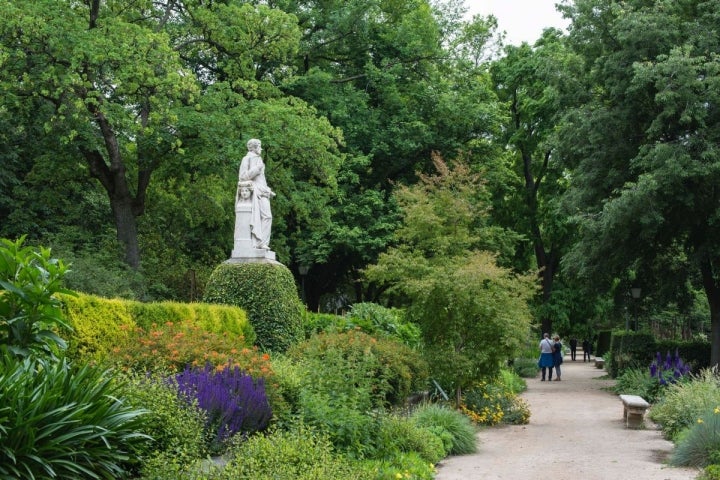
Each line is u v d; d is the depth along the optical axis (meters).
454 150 33.34
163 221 30.53
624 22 24.58
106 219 28.44
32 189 26.00
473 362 17.39
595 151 25.94
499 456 12.86
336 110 30.52
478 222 30.59
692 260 24.78
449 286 17.30
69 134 21.55
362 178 33.59
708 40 24.00
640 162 23.62
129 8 24.27
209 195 28.19
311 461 8.38
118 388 7.45
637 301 29.86
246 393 9.70
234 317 16.58
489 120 33.50
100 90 21.80
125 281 21.48
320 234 29.20
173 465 7.31
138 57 20.84
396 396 14.55
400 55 33.50
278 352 17.36
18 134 25.00
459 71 35.22
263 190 18.81
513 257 40.34
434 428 13.12
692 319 40.94
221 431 8.83
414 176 33.78
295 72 32.25
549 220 40.12
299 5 33.03
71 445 6.61
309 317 22.11
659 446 14.02
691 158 22.83
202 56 29.45
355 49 33.62
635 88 23.45
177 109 23.19
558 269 43.03
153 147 24.25
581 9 26.80
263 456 8.09
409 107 34.09
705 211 24.27
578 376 34.19
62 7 21.11
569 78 27.08
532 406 21.41
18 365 6.99
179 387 9.18
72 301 11.05
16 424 6.22
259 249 18.50
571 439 15.01
